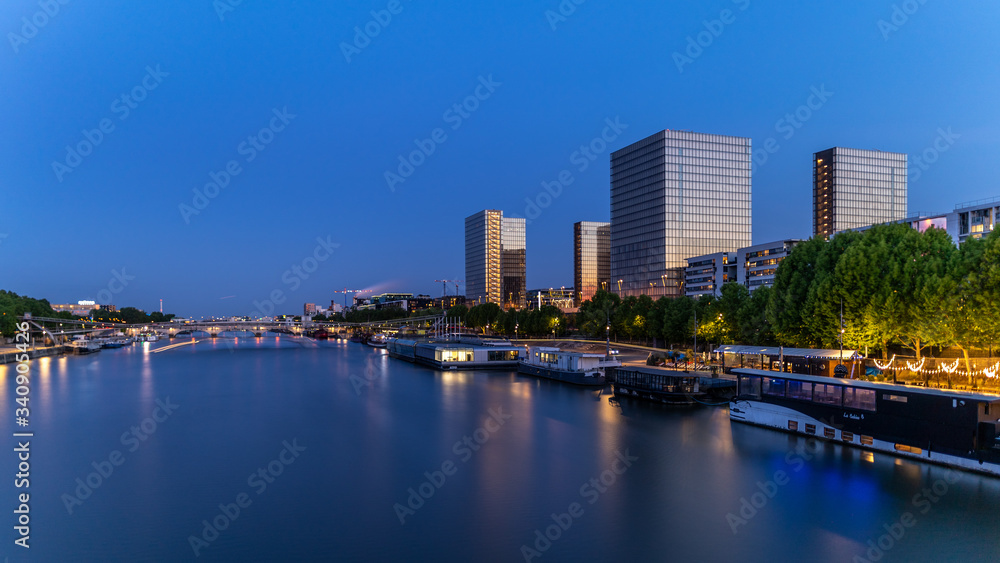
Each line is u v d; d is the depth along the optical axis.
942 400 50.16
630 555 37.12
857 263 85.12
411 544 39.34
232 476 54.25
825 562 36.06
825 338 91.50
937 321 74.56
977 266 72.88
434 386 116.44
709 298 151.75
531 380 124.06
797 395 64.44
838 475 49.94
